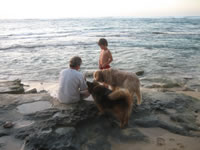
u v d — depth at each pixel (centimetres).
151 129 326
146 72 887
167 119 357
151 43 1970
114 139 294
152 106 402
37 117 334
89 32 3606
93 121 335
